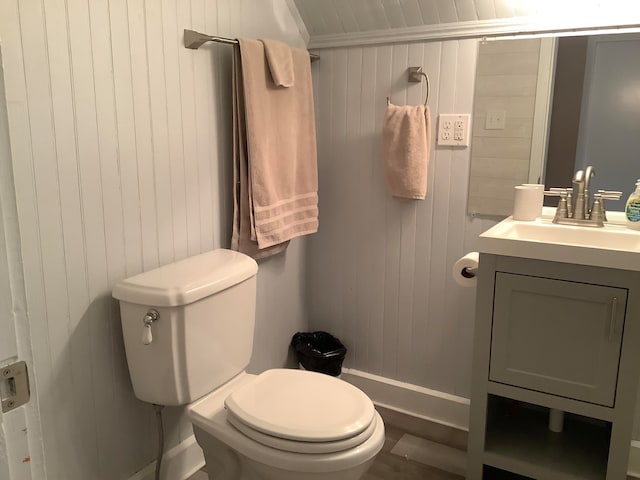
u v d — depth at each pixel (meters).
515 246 1.63
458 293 2.23
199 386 1.63
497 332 1.71
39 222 1.40
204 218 1.93
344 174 2.41
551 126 1.98
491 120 2.06
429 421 2.33
